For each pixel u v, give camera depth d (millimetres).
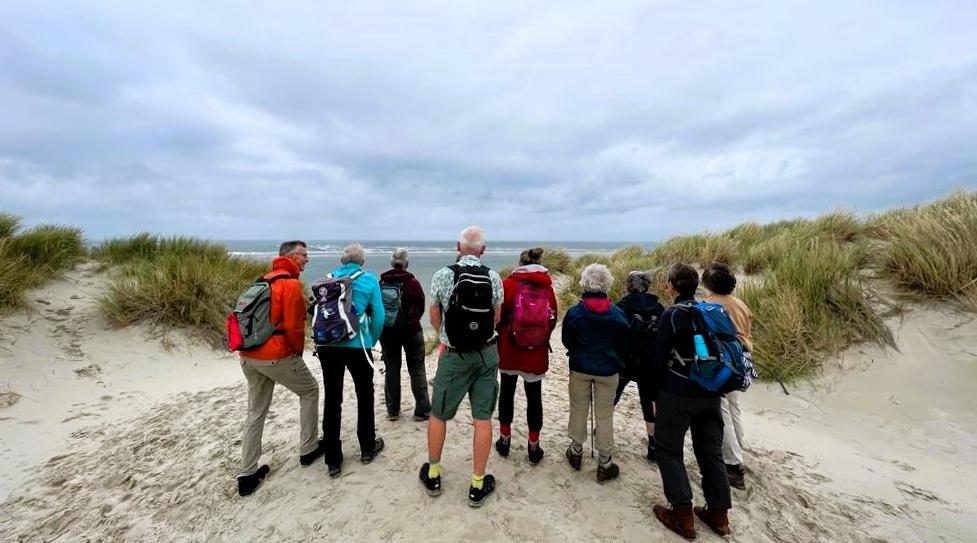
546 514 2598
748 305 5801
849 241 7887
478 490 2641
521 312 2826
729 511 2754
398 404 3889
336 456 3021
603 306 2807
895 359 4598
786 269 6125
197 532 2717
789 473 3324
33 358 5414
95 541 2756
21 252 6902
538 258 3100
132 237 9148
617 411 4477
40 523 2967
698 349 2385
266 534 2561
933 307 4953
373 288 3111
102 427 4480
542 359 2971
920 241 5473
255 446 3049
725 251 8414
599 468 2953
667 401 2523
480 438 2639
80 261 7984
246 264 8992
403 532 2441
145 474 3473
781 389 4754
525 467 3119
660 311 3094
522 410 4234
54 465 3742
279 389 5020
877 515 2820
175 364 6164
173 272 7238
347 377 5398
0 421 4410
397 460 3193
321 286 2992
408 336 3824
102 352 5910
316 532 2502
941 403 3996
